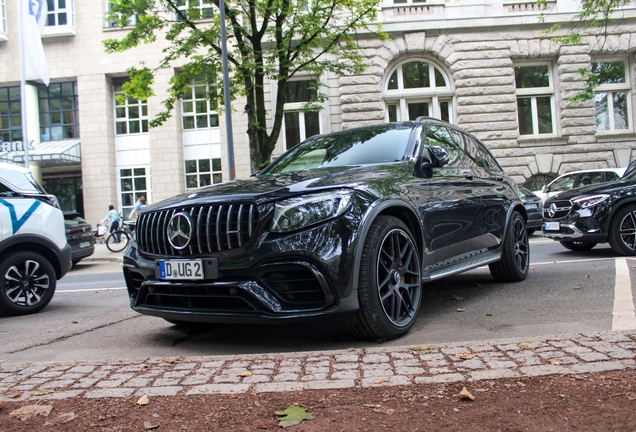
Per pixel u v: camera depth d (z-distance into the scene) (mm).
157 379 2639
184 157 21688
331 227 3088
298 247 3021
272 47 13875
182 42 14430
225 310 3184
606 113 20875
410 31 19516
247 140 21203
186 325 4395
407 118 20141
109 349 3693
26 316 5691
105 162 21656
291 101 19891
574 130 19859
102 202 21656
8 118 22734
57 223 6254
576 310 4078
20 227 5836
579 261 7414
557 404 2094
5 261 5684
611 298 4465
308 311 3033
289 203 3139
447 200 4328
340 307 3053
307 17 13531
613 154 19922
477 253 4902
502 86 19703
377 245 3273
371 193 3371
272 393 2359
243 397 2332
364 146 4504
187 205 3381
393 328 3367
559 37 17469
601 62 20781
